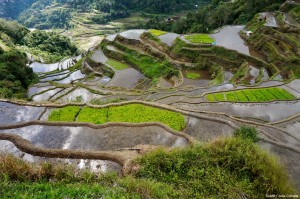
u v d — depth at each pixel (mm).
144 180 8531
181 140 14055
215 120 16797
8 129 15266
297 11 47875
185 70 43125
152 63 47062
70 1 159125
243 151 9469
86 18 133250
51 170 9086
